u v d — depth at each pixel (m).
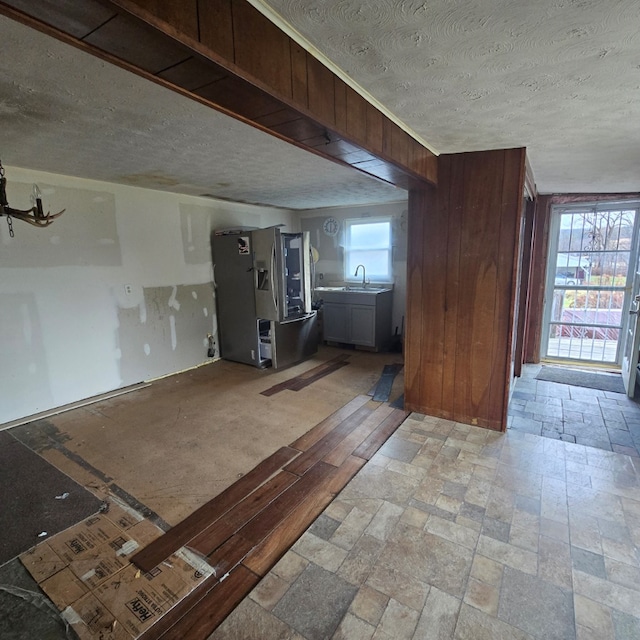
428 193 2.96
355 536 1.90
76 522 2.04
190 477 2.44
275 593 1.59
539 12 1.15
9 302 3.17
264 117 1.44
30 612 1.52
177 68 1.08
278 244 4.37
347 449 2.73
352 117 1.69
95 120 2.07
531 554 1.77
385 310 5.50
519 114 2.02
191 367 4.77
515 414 3.28
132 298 4.07
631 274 4.39
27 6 0.78
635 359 3.58
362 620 1.47
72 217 3.51
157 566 1.74
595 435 2.89
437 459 2.57
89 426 3.18
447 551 1.80
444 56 1.43
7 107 1.88
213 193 4.46
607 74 1.56
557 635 1.40
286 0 1.12
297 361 4.96
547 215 4.53
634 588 1.59
